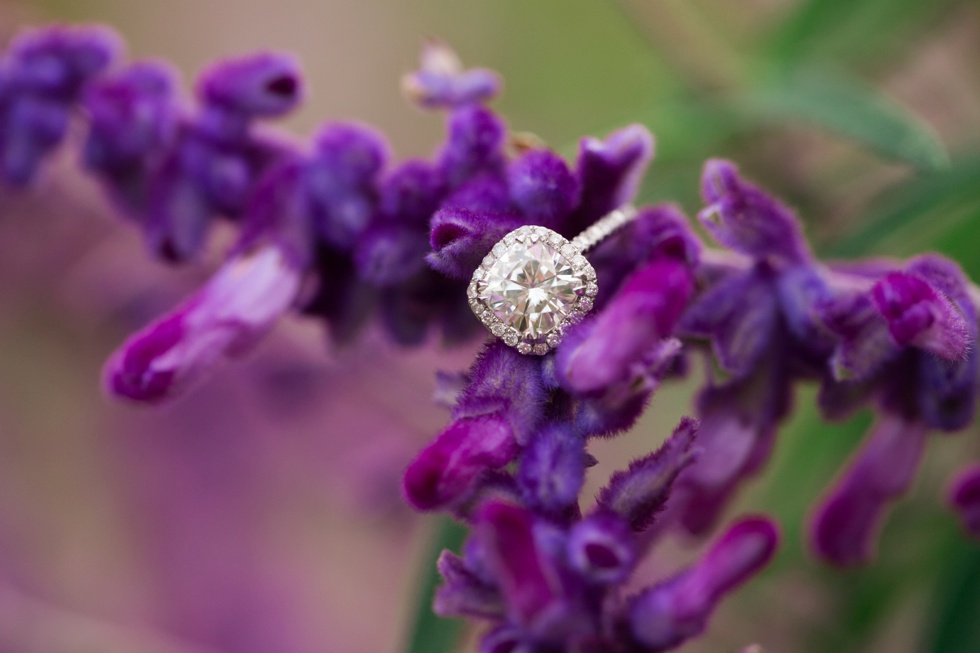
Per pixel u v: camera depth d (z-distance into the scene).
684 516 0.21
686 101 0.27
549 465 0.19
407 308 0.21
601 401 0.19
